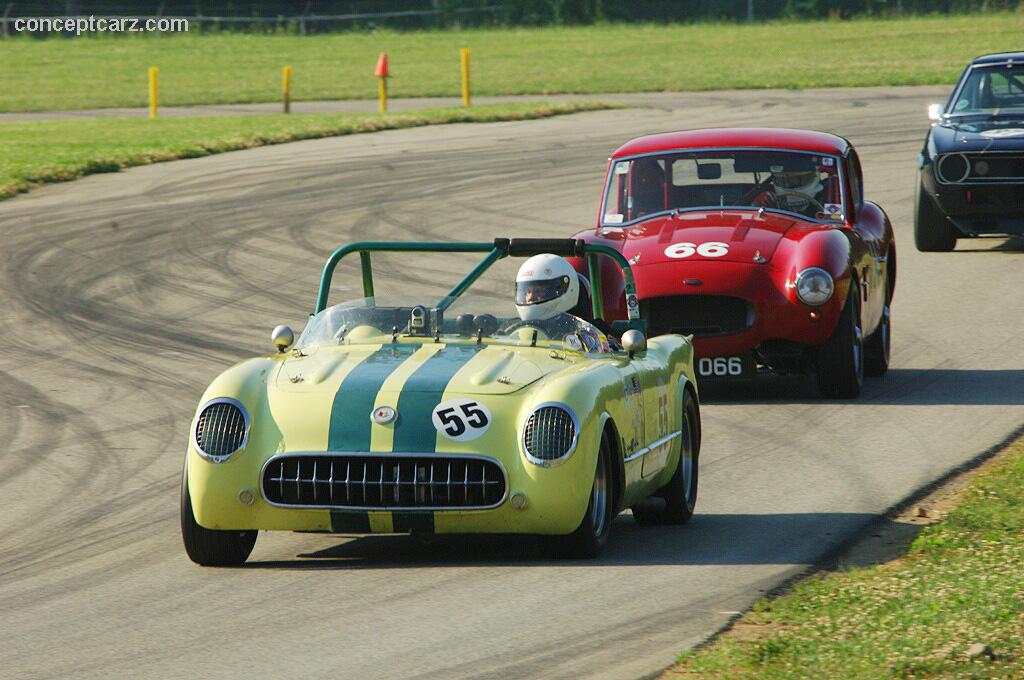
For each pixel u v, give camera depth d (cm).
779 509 3091
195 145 10231
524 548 2766
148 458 3728
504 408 2539
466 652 2100
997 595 2186
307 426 2520
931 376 4647
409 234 7375
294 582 2533
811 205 4603
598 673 1997
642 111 12406
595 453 2555
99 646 2184
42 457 3753
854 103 12625
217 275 6500
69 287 6256
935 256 6919
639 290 4219
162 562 2734
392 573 2577
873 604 2216
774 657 1986
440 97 15212
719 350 4238
